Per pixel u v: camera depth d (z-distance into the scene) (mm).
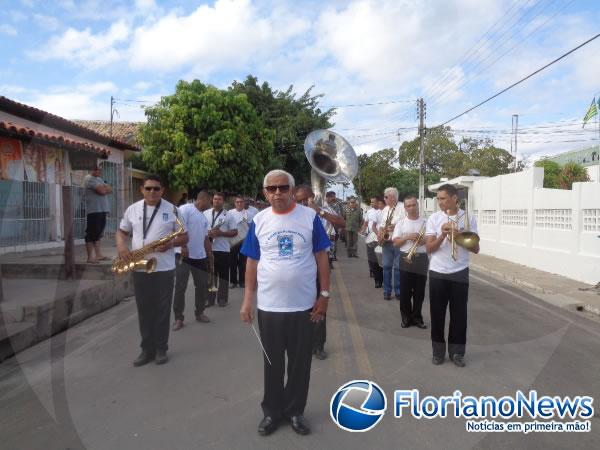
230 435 1419
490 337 2059
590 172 14758
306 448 1478
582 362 2873
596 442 2051
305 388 1630
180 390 1433
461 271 2619
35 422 1382
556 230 8719
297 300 2029
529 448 1875
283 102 16969
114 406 1376
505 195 10898
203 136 12719
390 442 1539
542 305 2699
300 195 3227
